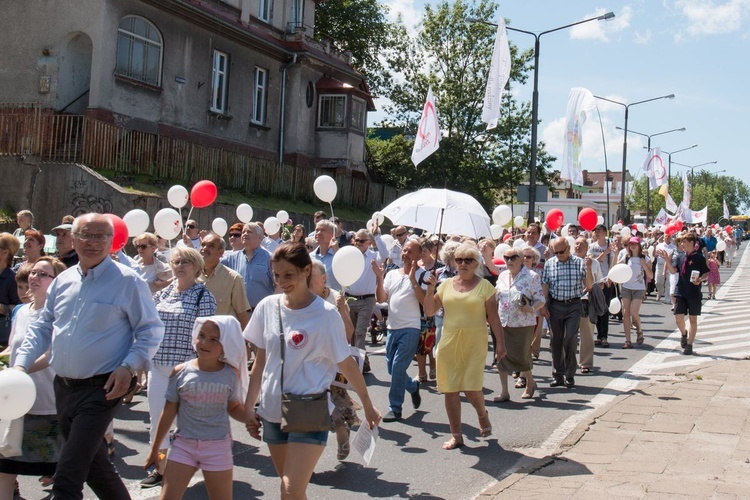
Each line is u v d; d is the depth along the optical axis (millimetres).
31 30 23344
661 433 7445
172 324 6066
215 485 4617
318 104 34031
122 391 4465
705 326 17078
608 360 12312
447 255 9164
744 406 8625
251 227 8922
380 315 13477
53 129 20453
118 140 21359
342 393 4844
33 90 23250
